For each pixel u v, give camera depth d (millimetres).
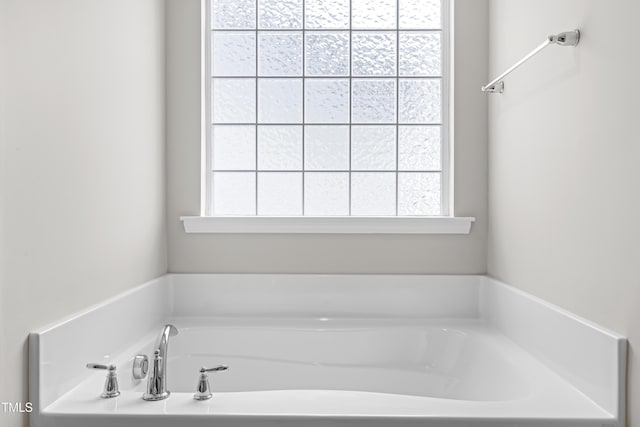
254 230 2615
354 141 2738
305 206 2738
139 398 1529
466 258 2625
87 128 1748
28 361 1403
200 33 2639
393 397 1547
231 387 2371
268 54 2738
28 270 1401
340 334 2418
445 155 2697
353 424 1398
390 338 2424
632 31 1343
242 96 2738
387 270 2623
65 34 1603
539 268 1942
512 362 1886
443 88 2699
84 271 1727
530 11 2020
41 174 1464
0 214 1278
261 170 2740
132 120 2170
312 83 2740
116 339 1938
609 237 1455
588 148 1569
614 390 1394
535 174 1973
